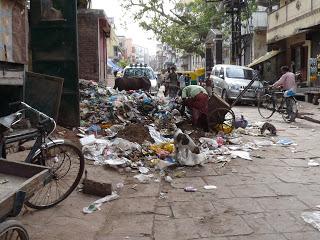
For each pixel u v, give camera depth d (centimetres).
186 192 587
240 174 677
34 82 697
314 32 2173
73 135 873
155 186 612
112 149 770
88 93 1233
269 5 2936
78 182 541
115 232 452
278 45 2664
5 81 817
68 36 941
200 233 447
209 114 1014
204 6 3341
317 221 470
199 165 725
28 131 495
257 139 995
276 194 573
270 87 1630
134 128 898
